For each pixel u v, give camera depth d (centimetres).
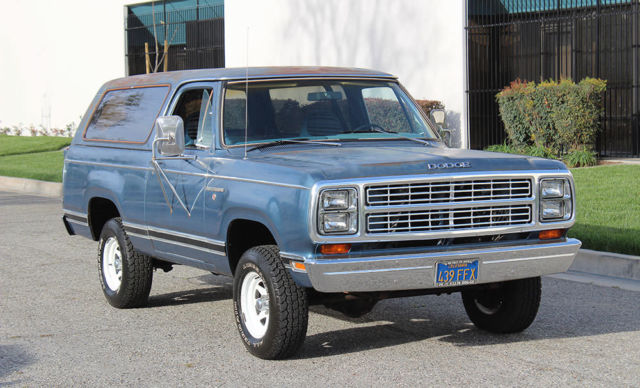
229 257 627
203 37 2902
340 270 530
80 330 693
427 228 548
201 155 655
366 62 2261
